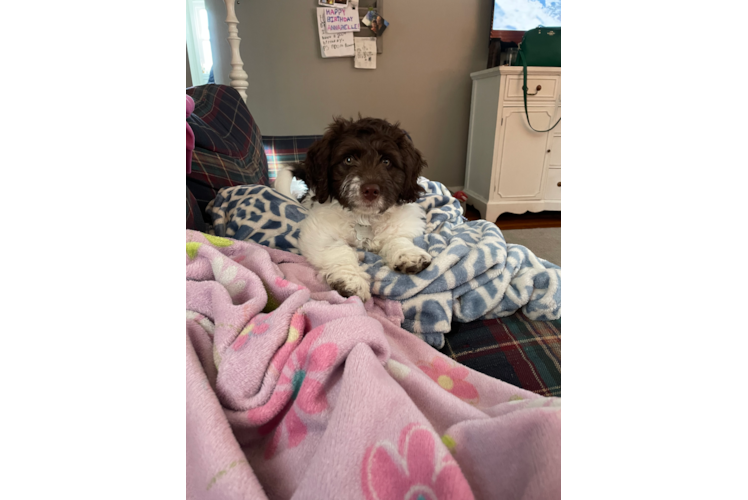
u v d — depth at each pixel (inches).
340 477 21.9
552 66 140.2
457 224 76.6
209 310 38.7
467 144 176.4
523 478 21.2
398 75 163.0
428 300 46.9
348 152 64.0
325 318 34.6
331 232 62.7
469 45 163.9
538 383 39.1
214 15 144.8
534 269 51.4
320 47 152.3
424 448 22.2
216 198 74.1
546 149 149.4
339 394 26.2
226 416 28.2
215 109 91.9
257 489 22.2
